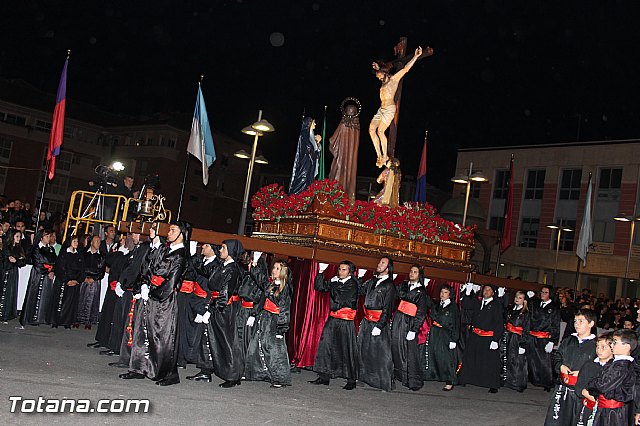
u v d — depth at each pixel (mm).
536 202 38906
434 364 11492
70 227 16016
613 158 35875
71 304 12930
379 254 11836
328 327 10062
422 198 19891
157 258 8391
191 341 9484
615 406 6055
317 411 7953
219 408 7402
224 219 46625
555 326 13023
